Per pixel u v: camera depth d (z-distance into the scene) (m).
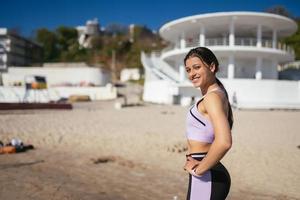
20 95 37.78
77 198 5.13
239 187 6.62
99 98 43.16
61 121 16.81
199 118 2.19
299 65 49.28
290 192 6.32
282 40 59.62
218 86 2.25
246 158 9.27
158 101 36.72
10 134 12.22
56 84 48.12
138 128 14.98
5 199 4.93
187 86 33.97
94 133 13.12
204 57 2.23
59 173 6.89
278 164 8.62
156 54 44.75
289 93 33.50
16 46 62.97
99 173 7.13
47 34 85.94
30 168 7.24
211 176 2.25
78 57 84.94
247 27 36.59
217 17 33.31
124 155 9.43
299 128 16.00
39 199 5.00
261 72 36.25
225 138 1.93
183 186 6.33
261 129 15.43
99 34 99.50
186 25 36.31
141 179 6.79
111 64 80.88
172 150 10.14
